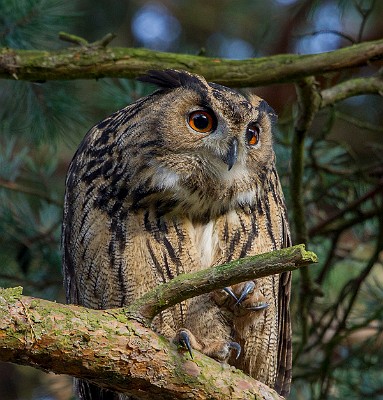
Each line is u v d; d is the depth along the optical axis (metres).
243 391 6.79
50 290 11.34
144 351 6.45
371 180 11.45
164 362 6.54
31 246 11.45
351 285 11.38
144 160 8.28
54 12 11.34
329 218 11.40
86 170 8.53
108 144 8.50
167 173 8.25
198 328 8.28
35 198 12.72
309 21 13.70
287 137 11.68
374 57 9.68
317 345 11.30
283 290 9.11
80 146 8.98
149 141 8.30
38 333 6.12
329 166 11.58
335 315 11.19
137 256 8.21
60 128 11.69
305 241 10.62
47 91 11.52
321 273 11.30
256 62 9.84
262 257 6.06
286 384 9.28
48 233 11.45
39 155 12.56
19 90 11.52
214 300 8.20
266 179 8.66
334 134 14.70
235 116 8.34
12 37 11.23
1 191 11.61
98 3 15.79
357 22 15.41
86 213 8.39
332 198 11.48
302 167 10.37
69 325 6.21
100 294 8.41
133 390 6.59
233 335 8.40
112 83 11.58
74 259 8.60
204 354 7.14
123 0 15.90
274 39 14.02
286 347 9.23
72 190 8.63
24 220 11.56
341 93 10.47
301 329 11.19
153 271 8.22
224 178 8.28
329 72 9.73
